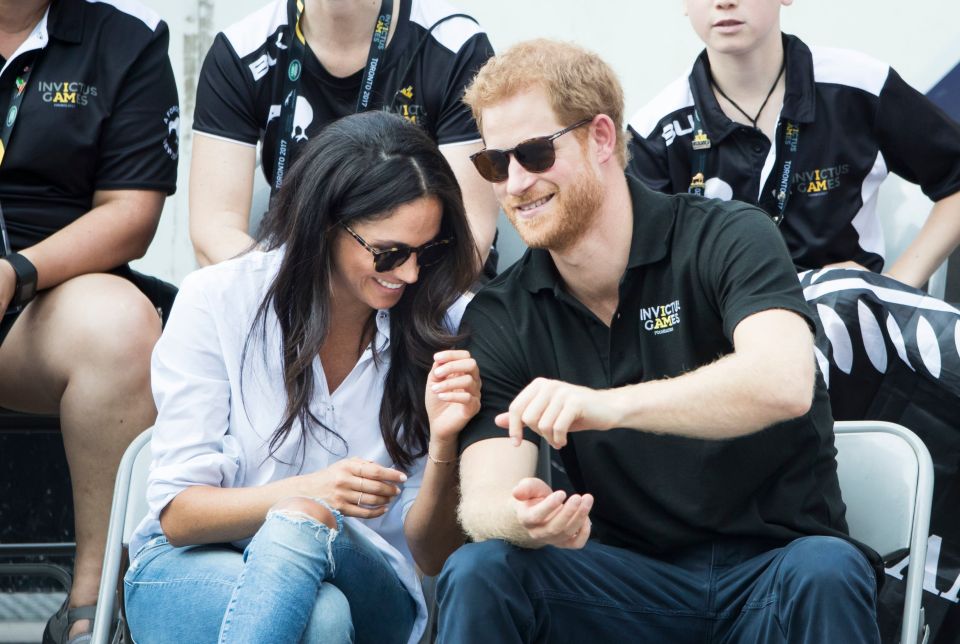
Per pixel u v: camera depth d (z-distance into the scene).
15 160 8.47
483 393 6.05
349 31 8.42
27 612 9.76
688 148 8.80
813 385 5.55
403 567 6.05
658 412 5.12
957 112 9.75
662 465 5.92
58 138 8.51
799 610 5.20
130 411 7.77
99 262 8.30
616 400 5.09
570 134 5.87
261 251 6.14
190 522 5.72
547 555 5.65
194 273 6.12
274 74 8.59
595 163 5.94
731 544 5.90
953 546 7.36
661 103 8.91
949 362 7.26
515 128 5.88
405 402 6.12
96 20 8.70
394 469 6.18
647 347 6.05
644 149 8.87
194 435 5.90
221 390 5.98
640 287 6.06
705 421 5.16
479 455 5.82
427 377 6.16
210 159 8.57
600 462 6.02
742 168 8.68
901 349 7.36
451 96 8.45
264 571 5.19
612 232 6.01
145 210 8.62
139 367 7.80
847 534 6.20
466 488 5.70
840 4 9.91
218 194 8.49
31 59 8.55
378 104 8.44
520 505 5.27
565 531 5.21
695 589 5.81
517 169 5.86
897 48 9.88
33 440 9.71
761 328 5.45
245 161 8.62
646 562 5.92
